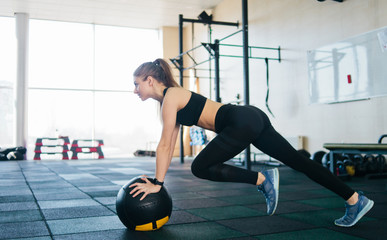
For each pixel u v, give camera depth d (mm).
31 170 6109
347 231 1909
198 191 3494
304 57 6402
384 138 4898
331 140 5832
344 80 5523
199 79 10180
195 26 10367
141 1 8828
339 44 5625
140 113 17281
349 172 4797
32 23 10008
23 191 3549
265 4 7457
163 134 1740
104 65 11180
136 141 17438
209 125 1765
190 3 9047
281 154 1768
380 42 4938
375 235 1823
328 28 5875
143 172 5719
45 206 2725
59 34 11656
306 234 1858
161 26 10781
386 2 4895
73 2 8789
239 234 1869
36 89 9672
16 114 9391
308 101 6320
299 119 6551
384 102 4918
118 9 9320
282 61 6980
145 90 1839
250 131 1648
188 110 1746
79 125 17859
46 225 2090
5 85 13984
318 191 3473
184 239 1771
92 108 10242
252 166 6578
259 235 1848
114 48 10984
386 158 5059
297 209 2564
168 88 1785
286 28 6863
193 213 2430
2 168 6535
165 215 1898
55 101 17422
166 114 1709
